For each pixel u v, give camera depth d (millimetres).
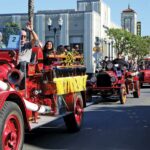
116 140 10031
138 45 77250
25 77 8797
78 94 11445
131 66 24234
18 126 7453
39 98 9758
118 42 67562
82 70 12117
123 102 19391
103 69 21656
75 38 59281
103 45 64250
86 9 67562
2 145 6941
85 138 10320
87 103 19203
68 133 11047
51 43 10445
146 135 10711
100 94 19672
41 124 8766
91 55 58281
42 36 59656
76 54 13438
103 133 11016
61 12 59438
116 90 19391
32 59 9477
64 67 10734
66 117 10969
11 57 8820
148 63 34812
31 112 8820
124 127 12039
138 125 12430
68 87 10625
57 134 10883
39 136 10602
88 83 19734
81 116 11547
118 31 67125
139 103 19750
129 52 71562
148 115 14883
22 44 9312
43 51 10312
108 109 17031
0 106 6930
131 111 16234
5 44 9117
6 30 9258
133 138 10289
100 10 66062
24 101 7812
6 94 7109
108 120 13539
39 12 60344
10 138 7238
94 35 59562
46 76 9914
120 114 15219
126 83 21422
